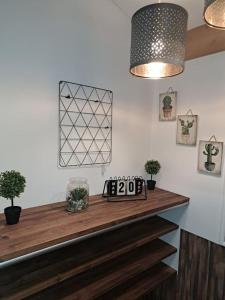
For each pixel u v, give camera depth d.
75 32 1.51
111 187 1.71
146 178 2.11
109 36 1.70
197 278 1.77
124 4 1.66
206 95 1.64
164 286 2.03
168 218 1.96
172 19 0.92
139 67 1.12
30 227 1.19
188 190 1.80
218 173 1.59
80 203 1.44
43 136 1.43
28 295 1.06
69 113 1.54
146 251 1.84
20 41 1.30
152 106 2.07
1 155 1.28
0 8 1.22
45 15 1.38
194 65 1.71
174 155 1.90
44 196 1.48
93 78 1.64
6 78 1.26
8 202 1.35
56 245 1.08
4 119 1.28
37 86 1.38
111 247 1.47
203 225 1.71
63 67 1.48
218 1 0.79
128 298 1.59
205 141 1.66
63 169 1.55
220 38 1.52
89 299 1.31
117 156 1.86
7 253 0.95
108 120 1.77
